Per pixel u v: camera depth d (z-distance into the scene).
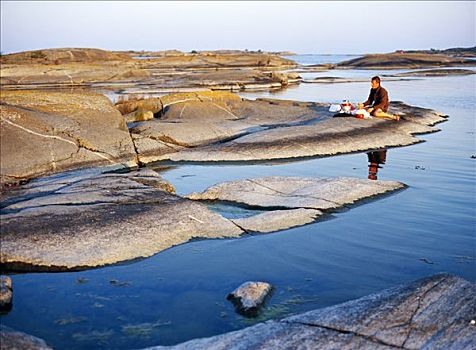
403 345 5.20
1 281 6.60
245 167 13.57
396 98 29.80
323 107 22.70
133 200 9.45
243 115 20.75
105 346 5.59
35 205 9.10
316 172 12.96
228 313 6.24
